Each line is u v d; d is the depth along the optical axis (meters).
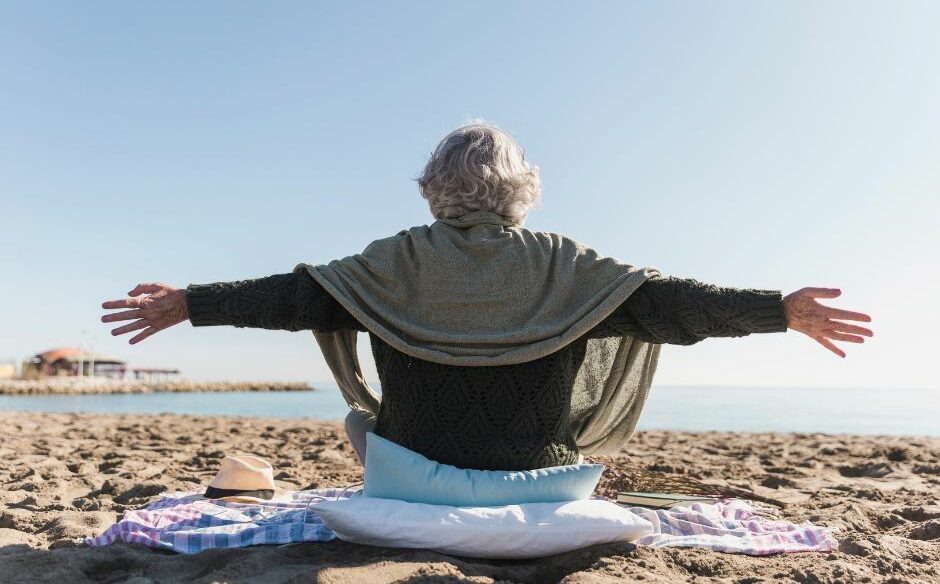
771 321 2.27
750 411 29.55
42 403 34.31
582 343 2.54
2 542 2.74
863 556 2.58
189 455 6.38
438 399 2.40
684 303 2.33
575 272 2.49
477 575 2.15
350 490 3.55
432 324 2.42
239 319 2.38
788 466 6.36
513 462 2.38
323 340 2.83
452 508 2.28
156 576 2.26
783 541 2.71
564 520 2.29
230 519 2.89
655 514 2.87
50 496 4.06
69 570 2.24
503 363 2.34
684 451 7.87
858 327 2.22
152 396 51.16
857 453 7.28
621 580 2.07
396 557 2.23
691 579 2.18
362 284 2.47
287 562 2.31
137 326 2.35
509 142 2.66
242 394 61.12
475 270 2.44
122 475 4.97
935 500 4.22
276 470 5.48
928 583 2.25
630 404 2.94
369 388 2.94
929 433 16.03
